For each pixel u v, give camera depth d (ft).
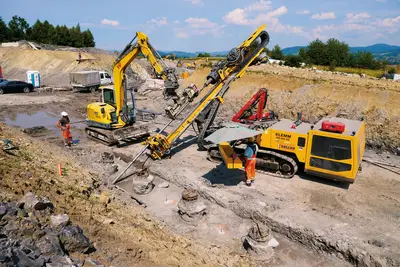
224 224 27.66
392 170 38.50
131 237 19.88
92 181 30.14
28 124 58.29
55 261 14.10
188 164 39.06
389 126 48.98
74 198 22.85
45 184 23.08
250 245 23.48
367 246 23.03
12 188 20.29
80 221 19.31
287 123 38.06
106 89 47.91
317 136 32.12
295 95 62.18
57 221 17.34
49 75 118.52
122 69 43.47
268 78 68.95
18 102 77.30
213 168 37.96
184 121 39.45
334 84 60.39
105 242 18.21
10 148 29.48
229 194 31.30
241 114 42.96
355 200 30.45
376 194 31.83
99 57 140.67
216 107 39.68
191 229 26.73
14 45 148.15
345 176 31.35
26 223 16.01
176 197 32.22
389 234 24.63
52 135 51.13
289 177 35.14
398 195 31.63
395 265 21.08
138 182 32.78
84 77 93.91
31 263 12.93
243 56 38.93
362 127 34.35
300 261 23.39
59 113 68.74
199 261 19.90
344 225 25.91
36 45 147.23
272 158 36.01
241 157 36.04
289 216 27.25
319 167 32.55
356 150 30.35
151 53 40.09
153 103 79.71
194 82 83.41
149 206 30.40
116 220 21.86
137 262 17.16
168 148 39.86
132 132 45.75
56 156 34.96
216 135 30.48
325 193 31.86
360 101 55.11
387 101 52.85
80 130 54.95
